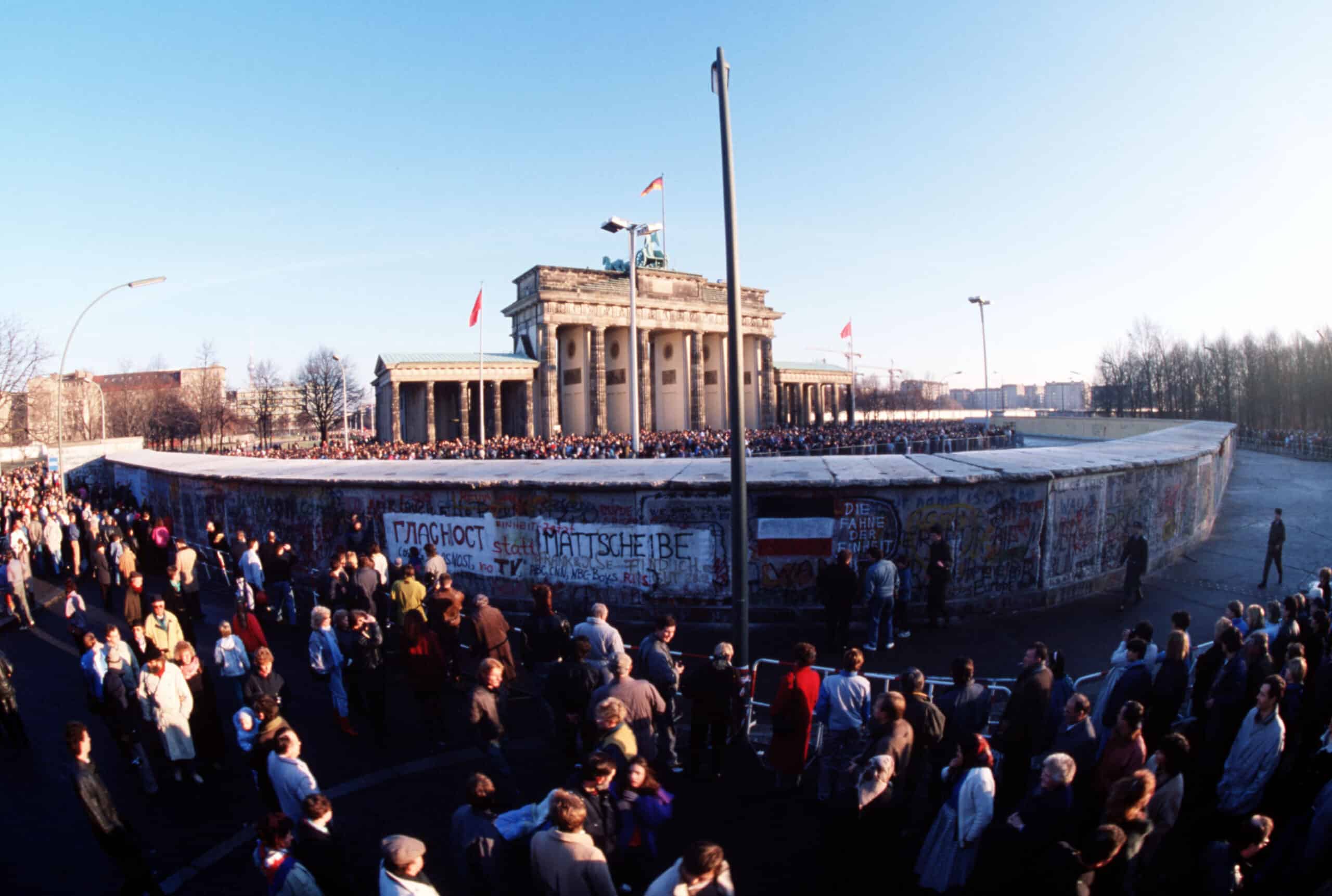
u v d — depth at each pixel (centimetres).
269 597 1795
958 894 660
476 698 902
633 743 763
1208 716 868
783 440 5991
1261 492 3734
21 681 1475
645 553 1667
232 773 1063
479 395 8862
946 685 1227
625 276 9131
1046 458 1938
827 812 675
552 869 540
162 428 9244
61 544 2542
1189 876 629
